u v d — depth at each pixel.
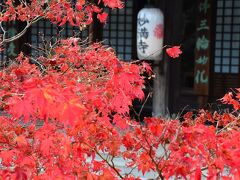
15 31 11.10
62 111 2.00
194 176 2.42
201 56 10.56
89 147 2.90
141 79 3.40
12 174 2.37
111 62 3.64
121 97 2.95
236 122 3.44
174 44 9.80
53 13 5.14
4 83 3.17
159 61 9.52
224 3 10.55
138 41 9.10
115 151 2.99
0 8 9.23
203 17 10.48
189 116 3.80
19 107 2.12
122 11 11.08
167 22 9.59
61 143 2.86
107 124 3.02
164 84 9.70
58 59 3.97
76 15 5.16
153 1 9.66
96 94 2.93
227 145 2.48
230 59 10.66
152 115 9.70
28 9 5.23
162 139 2.70
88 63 3.96
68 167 2.81
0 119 3.29
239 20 10.52
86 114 2.73
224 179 2.44
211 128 2.63
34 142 3.00
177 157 2.46
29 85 2.16
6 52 11.19
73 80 3.37
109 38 11.19
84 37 10.83
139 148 2.99
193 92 10.84
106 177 2.77
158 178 2.74
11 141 3.09
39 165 3.07
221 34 10.68
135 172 6.04
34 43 11.24
